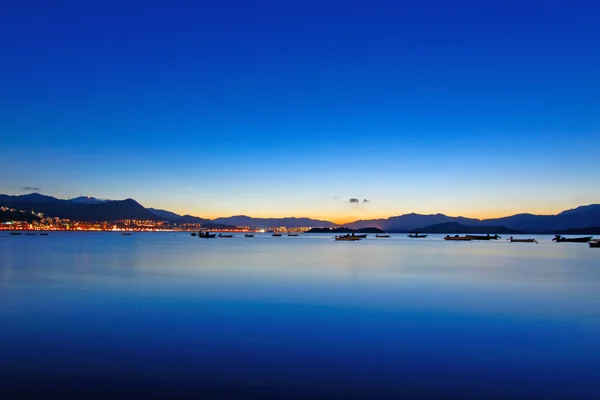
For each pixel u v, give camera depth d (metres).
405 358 15.09
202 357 15.01
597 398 11.84
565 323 20.48
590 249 111.00
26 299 26.36
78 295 27.92
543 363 14.65
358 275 41.00
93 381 12.72
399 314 22.39
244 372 13.57
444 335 18.19
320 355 15.32
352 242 173.12
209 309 23.48
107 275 39.72
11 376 13.07
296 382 12.76
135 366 14.02
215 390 12.13
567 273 44.03
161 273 41.84
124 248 97.12
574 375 13.53
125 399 11.49
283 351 15.77
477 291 30.56
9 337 17.45
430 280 37.06
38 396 11.62
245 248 105.69
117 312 22.58
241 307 24.17
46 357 14.85
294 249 101.88
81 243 126.31
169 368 13.85
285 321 20.58
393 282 35.72
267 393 11.95
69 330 18.61
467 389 12.38
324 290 30.75
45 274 40.22
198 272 43.06
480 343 17.02
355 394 11.96
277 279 37.41
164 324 19.80
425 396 11.88
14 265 49.75
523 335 18.28
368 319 21.22
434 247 121.62
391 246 128.62
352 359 14.93
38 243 123.12
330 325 19.86
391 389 12.32
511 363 14.64
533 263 58.62
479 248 115.69
